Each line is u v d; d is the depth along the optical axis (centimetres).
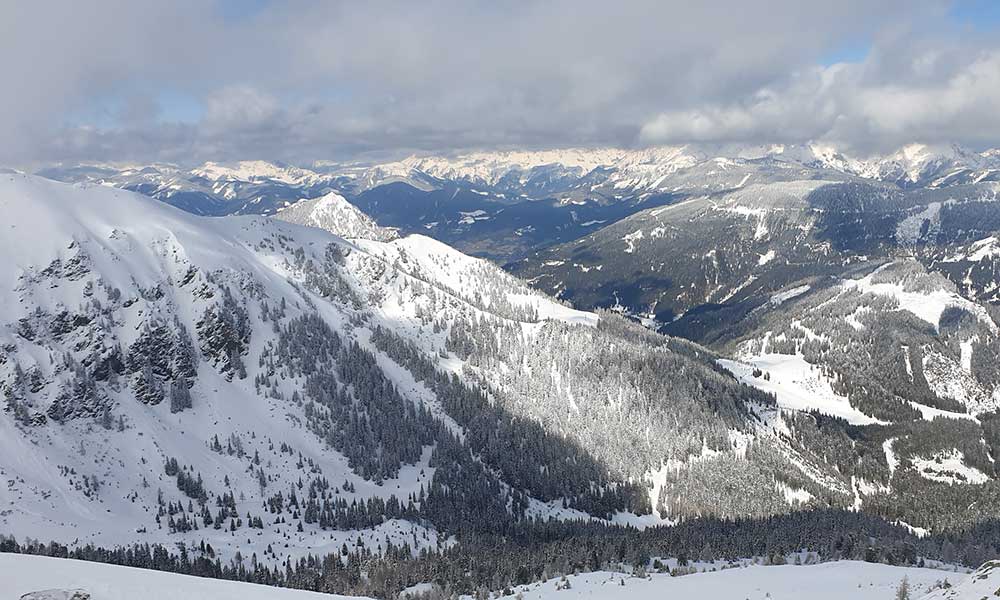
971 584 6450
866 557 16562
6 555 7138
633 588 11638
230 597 6438
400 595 15712
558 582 13438
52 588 6009
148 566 17450
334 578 17138
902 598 8694
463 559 18662
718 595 10150
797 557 16900
